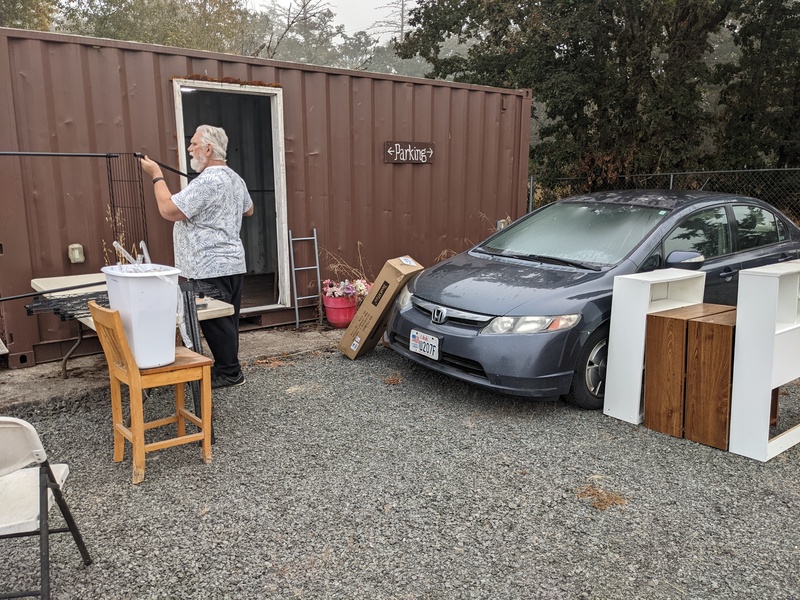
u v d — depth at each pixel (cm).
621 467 327
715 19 1355
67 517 230
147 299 287
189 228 385
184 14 2291
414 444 351
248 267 866
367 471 319
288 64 561
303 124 579
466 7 1447
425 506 286
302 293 611
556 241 471
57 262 469
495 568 241
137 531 263
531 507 286
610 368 391
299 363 496
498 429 373
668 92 1337
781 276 325
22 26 2031
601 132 1407
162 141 504
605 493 299
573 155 1435
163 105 501
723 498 296
